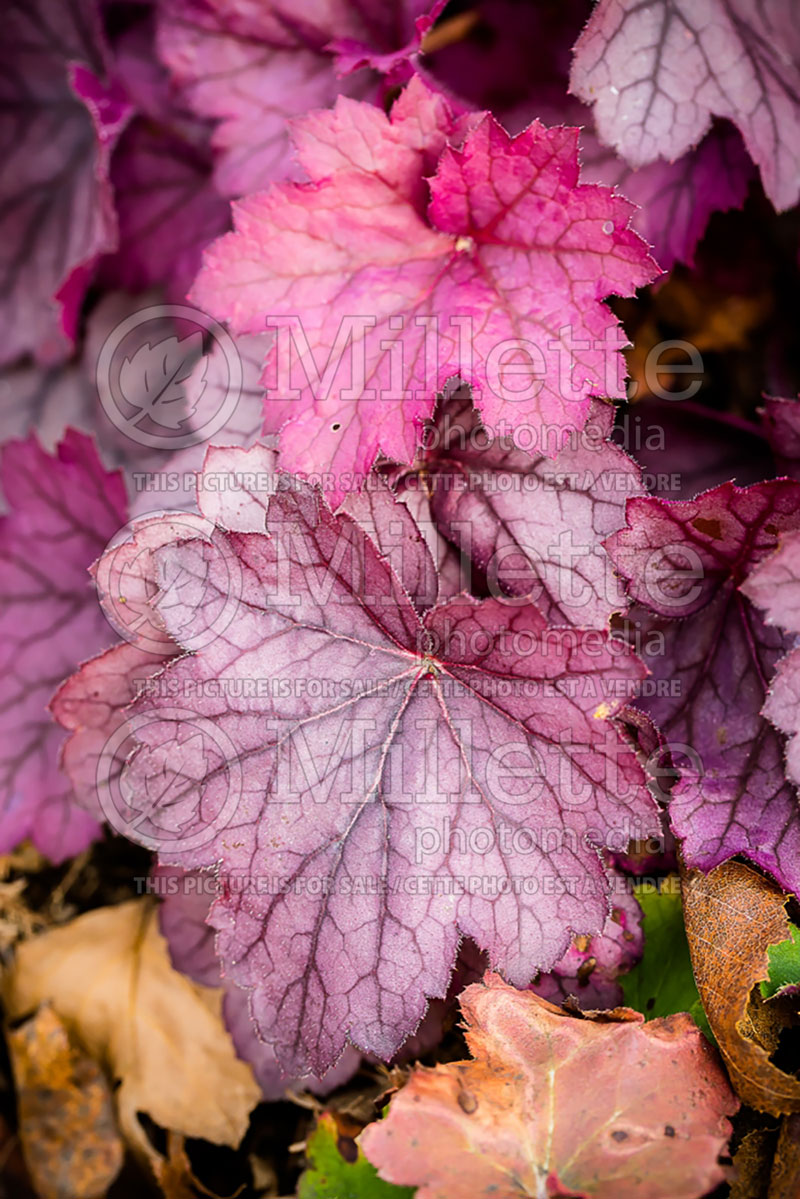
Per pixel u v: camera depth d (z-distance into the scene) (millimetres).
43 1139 465
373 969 382
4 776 472
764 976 379
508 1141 372
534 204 394
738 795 397
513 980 383
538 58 462
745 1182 385
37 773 472
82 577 476
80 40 506
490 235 403
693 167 440
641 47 414
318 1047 380
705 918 393
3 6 502
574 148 384
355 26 449
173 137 501
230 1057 458
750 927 387
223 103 458
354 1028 381
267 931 381
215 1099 456
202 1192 452
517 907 383
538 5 463
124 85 501
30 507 478
